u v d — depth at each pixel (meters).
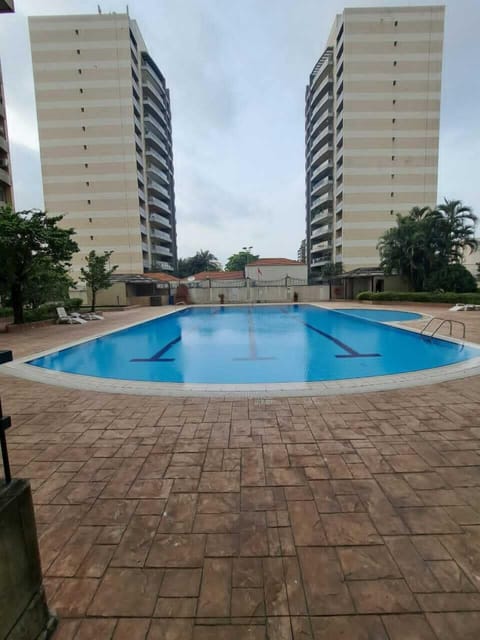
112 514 1.94
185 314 19.17
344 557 1.60
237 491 2.15
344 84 33.31
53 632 1.25
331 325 13.54
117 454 2.67
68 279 15.45
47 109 35.66
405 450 2.65
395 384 4.43
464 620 1.29
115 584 1.46
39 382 4.89
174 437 2.96
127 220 36.44
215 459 2.56
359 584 1.45
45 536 1.76
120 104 35.50
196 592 1.42
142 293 27.72
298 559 1.59
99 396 4.18
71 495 2.13
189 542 1.71
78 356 8.12
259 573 1.51
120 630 1.26
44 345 8.68
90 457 2.63
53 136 35.88
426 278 22.20
